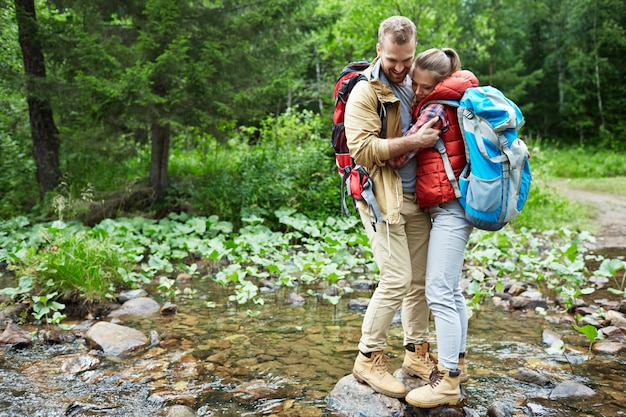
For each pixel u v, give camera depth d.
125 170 9.91
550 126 28.36
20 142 8.96
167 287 4.42
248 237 5.88
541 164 11.06
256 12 7.86
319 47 14.43
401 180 2.38
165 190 8.24
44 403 2.54
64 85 7.28
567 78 27.56
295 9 8.16
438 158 2.30
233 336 3.53
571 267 4.39
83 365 2.99
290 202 7.95
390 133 2.35
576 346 3.32
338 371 2.94
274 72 8.42
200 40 8.02
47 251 4.51
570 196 11.66
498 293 4.58
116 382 2.79
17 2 7.24
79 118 8.02
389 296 2.43
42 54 7.62
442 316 2.36
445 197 2.30
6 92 7.36
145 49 7.38
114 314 4.00
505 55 26.42
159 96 7.28
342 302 4.42
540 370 2.94
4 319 3.79
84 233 5.18
